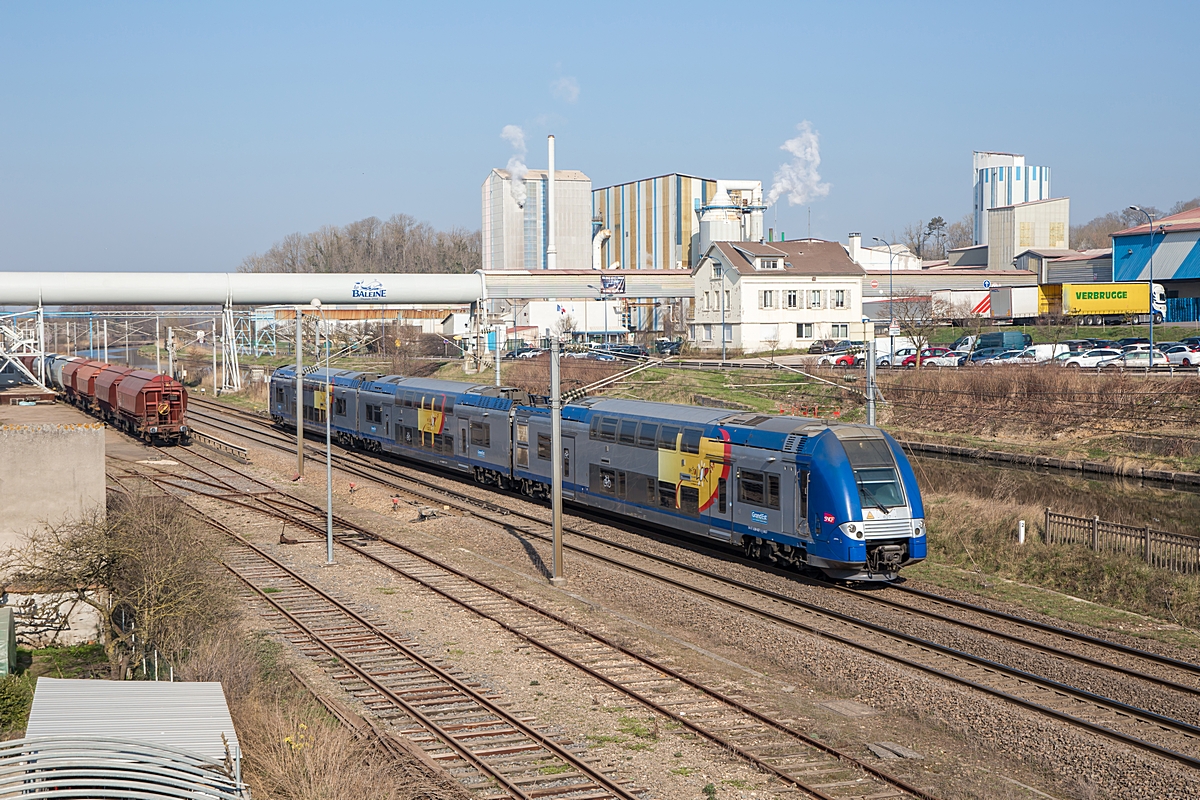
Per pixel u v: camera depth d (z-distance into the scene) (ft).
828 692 62.44
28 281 211.61
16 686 57.16
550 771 50.67
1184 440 147.95
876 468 84.58
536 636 73.56
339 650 70.69
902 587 86.22
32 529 74.95
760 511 91.04
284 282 232.12
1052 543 95.91
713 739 54.29
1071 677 63.52
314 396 197.57
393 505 128.67
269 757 49.78
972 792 47.85
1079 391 171.12
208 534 104.73
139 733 41.73
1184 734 54.39
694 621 76.43
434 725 56.24
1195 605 78.02
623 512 111.34
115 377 198.90
